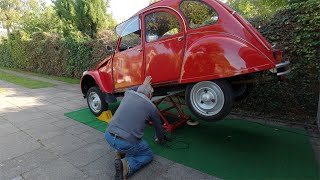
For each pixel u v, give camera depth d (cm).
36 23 1568
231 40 278
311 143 347
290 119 445
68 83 977
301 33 409
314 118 430
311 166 283
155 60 351
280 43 436
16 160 309
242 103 511
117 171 253
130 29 399
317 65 405
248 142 355
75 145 356
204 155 317
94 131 416
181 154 321
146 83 300
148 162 291
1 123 461
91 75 484
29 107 588
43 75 1242
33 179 265
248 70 265
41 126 443
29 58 1392
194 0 318
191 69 301
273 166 285
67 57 1080
